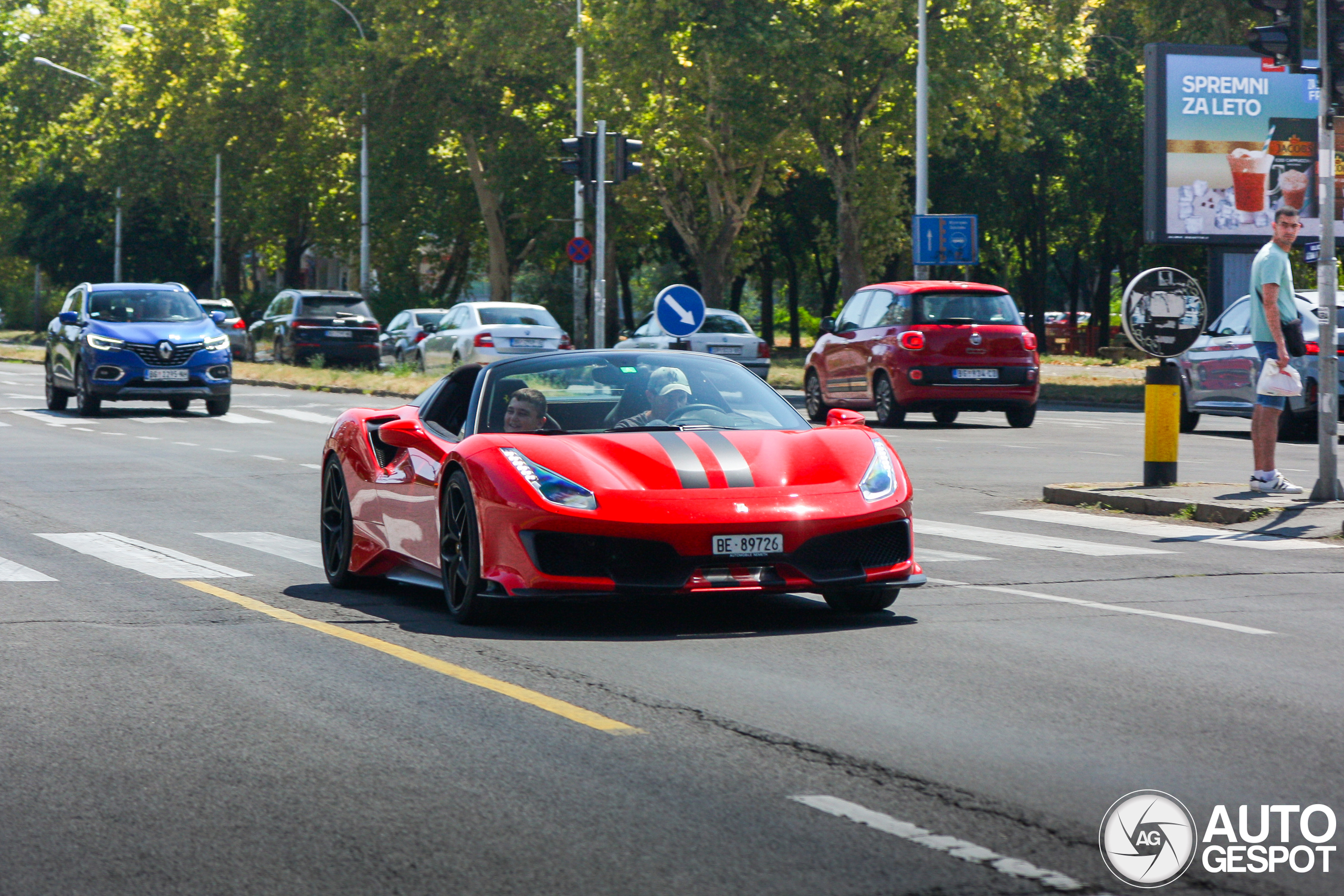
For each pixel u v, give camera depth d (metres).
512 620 17.72
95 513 29.06
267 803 10.43
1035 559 22.17
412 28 113.00
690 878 8.86
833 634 16.61
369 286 116.56
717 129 103.69
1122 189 120.75
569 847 9.45
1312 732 12.20
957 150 120.88
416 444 18.92
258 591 20.20
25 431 49.41
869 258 97.69
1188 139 71.44
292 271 150.00
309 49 120.50
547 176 118.00
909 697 13.47
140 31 142.88
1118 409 62.59
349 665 15.05
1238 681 14.12
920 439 44.47
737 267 127.19
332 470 21.12
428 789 10.73
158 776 11.12
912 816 9.99
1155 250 125.31
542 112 118.31
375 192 122.38
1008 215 124.88
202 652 15.77
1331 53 25.78
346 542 20.50
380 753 11.70
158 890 8.78
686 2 92.00
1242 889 8.67
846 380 52.38
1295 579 20.19
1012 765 11.21
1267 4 26.23
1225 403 45.59
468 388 19.75
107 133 150.75
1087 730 12.26
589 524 16.05
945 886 8.67
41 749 11.90
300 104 129.25
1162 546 23.44
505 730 12.39
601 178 53.97
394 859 9.25
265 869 9.11
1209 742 11.88
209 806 10.37
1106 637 16.30
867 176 95.81
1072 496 28.83
